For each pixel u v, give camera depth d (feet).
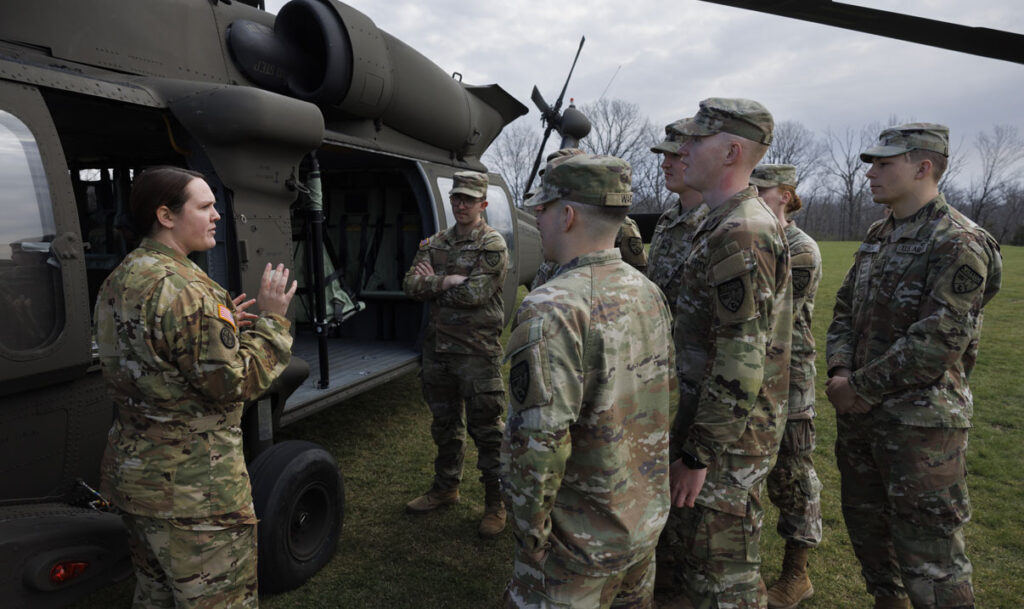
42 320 6.84
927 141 6.81
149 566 5.67
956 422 6.65
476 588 9.20
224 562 5.71
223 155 8.64
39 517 6.57
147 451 5.34
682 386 6.60
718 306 5.82
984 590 9.18
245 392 5.70
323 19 11.50
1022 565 9.85
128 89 8.13
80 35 8.34
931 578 6.73
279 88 11.58
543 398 4.34
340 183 18.08
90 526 6.71
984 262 6.47
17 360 6.52
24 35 7.77
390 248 17.71
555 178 4.94
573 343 4.47
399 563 9.80
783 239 6.06
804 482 8.61
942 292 6.51
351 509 11.59
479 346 10.34
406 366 14.97
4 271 6.51
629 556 4.80
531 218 24.85
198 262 9.20
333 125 12.67
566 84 23.56
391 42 13.24
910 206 7.10
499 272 10.28
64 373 7.07
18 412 6.82
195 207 5.58
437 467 11.43
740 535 6.26
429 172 15.30
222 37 10.57
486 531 10.57
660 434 5.14
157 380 5.24
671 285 7.75
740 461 6.20
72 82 7.40
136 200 5.46
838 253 93.30
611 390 4.66
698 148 6.23
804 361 8.44
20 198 6.71
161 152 11.69
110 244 12.88
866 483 7.72
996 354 24.66
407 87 13.85
